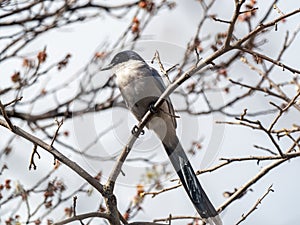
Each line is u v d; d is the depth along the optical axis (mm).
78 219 8133
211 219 9648
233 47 8664
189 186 10023
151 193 9875
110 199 8578
